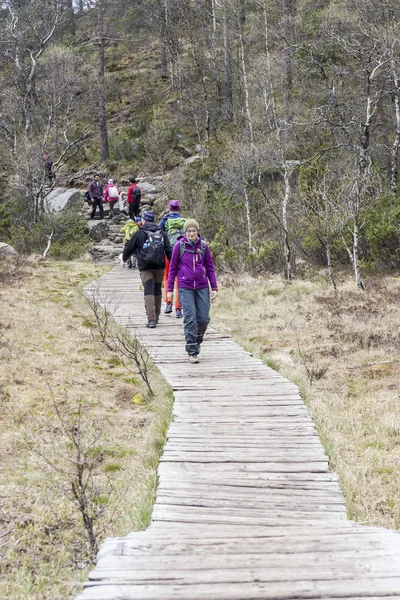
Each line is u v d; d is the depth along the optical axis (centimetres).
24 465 488
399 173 2298
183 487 438
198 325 814
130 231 1936
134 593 274
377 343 907
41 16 3297
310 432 552
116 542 341
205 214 2123
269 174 2366
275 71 2594
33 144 2348
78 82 3319
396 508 434
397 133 2097
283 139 2211
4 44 3048
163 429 564
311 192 1673
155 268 1015
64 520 407
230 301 1326
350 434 579
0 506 420
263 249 1808
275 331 1055
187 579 289
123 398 671
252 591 276
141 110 3828
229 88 3356
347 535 354
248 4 3384
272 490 435
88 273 1725
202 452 505
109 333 968
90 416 605
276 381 720
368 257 1739
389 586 281
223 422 579
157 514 394
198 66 3412
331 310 1161
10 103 2988
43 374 730
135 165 3234
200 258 803
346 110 2352
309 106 2656
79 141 3359
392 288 1379
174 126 3347
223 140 3006
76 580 341
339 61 2678
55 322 1012
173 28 3925
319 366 822
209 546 335
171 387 695
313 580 288
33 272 1631
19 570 351
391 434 579
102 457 506
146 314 1110
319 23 2752
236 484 444
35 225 2177
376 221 1706
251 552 327
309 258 1842
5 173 2509
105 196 2558
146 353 831
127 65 4444
